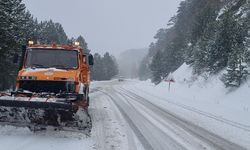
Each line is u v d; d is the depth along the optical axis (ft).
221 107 75.31
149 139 37.70
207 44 123.95
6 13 97.14
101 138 36.86
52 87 40.06
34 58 43.50
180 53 194.08
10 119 35.83
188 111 66.18
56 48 43.88
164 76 220.02
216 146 36.11
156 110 65.46
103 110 61.62
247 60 89.66
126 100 85.87
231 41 108.27
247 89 83.82
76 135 37.29
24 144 32.32
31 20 183.73
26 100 34.53
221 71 108.17
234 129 47.16
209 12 159.02
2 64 105.09
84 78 47.37
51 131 38.06
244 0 134.21
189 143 36.86
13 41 101.50
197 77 126.41
